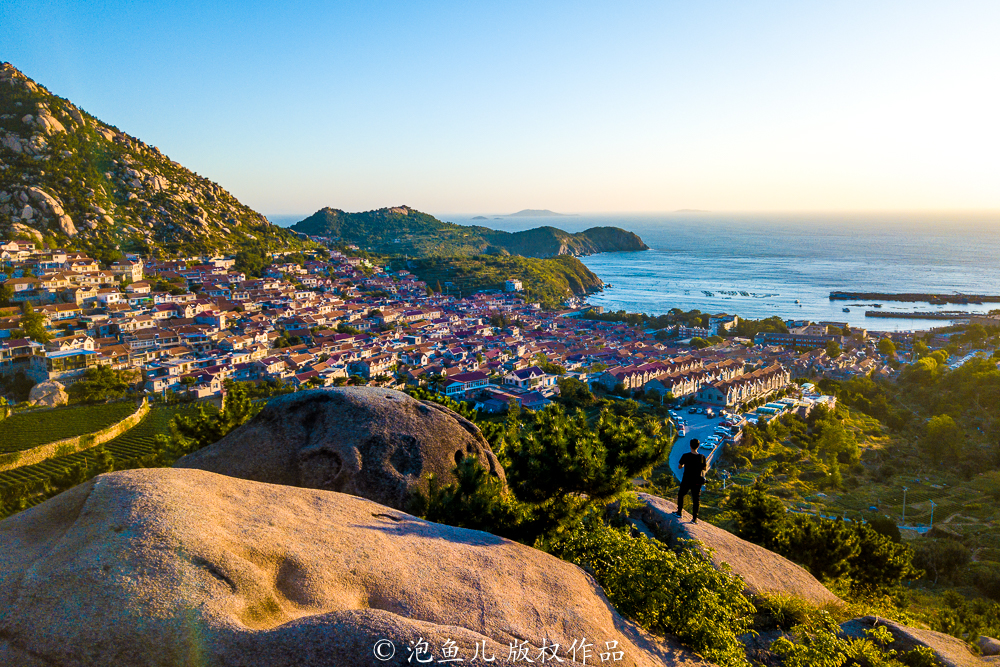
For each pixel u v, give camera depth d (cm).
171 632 630
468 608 826
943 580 5116
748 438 10125
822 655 1229
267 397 10825
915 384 13850
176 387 10819
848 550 2455
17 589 664
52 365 10331
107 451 7531
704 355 17188
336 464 1587
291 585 769
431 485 1516
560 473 1595
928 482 8481
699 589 1195
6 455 6844
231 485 983
